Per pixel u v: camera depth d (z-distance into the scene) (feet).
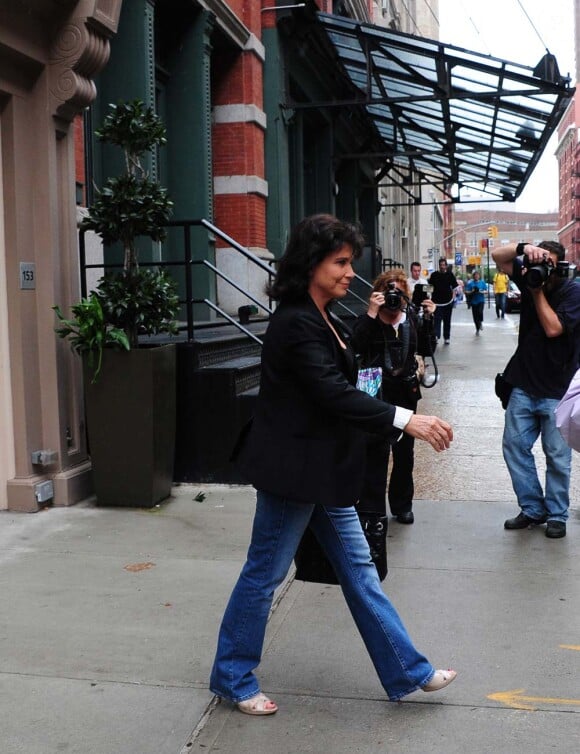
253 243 42.68
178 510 20.76
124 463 20.81
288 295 10.54
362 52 47.34
